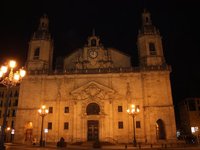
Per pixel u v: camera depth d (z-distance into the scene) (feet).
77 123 177.06
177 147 120.67
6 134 238.89
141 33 204.33
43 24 214.48
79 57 197.67
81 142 165.78
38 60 196.34
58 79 188.85
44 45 201.87
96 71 188.24
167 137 168.25
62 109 182.09
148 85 180.65
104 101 179.73
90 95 181.68
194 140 161.68
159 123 177.99
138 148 119.96
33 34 207.82
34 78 189.06
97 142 128.98
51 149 110.22
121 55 200.75
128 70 186.50
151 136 168.66
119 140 170.91
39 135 175.42
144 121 173.47
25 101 183.62
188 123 226.17
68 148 118.21
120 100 180.55
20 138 175.32
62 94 185.16
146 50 194.08
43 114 138.62
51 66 210.18
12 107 249.14
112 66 193.57
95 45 200.03
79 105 181.27
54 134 175.52
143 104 177.47
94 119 177.37
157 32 200.95
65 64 201.36
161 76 182.29
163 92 178.19
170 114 172.45
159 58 191.11
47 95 185.47
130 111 148.36
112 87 183.42
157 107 175.11
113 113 177.47
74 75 187.83
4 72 85.61
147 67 184.85
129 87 182.39
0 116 248.93
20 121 179.11
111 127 172.96
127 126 173.68
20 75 89.76
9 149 103.71
